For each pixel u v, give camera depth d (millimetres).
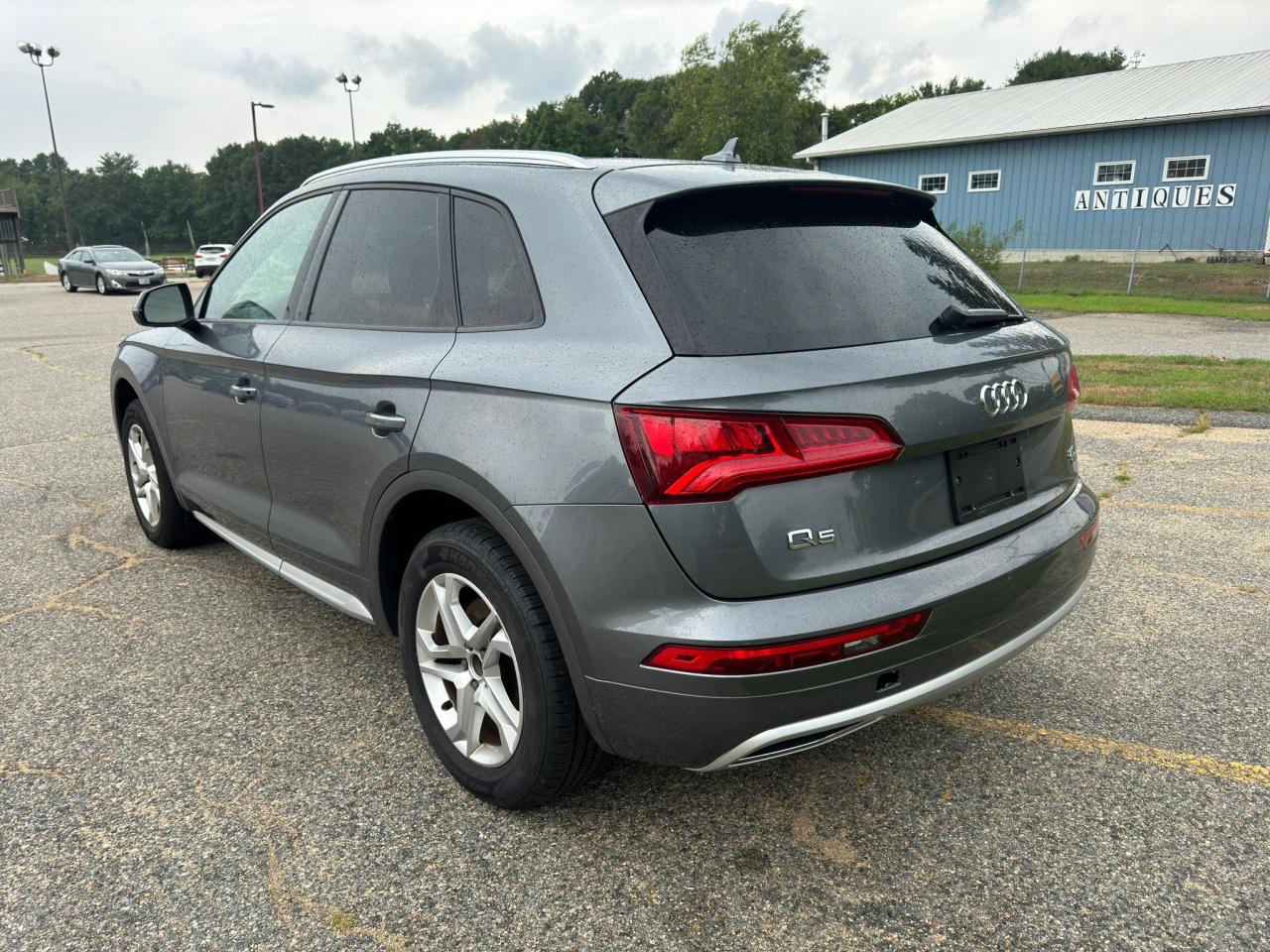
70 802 2543
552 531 2070
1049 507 2562
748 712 1962
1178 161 26062
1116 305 18453
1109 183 27375
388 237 2836
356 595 2934
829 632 1944
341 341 2842
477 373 2293
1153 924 2070
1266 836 2373
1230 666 3297
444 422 2348
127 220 127000
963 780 2643
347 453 2734
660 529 1935
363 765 2736
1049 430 2611
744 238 2188
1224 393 8164
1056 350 2588
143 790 2605
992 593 2217
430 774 2691
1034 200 28859
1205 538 4609
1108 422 7367
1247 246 25422
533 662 2219
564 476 2053
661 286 2062
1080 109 28469
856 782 2641
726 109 36344
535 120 85125
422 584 2541
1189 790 2574
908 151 31266
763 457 1891
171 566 4418
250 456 3342
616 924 2088
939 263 2520
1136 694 3117
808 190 2385
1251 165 24953
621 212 2203
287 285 3268
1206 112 24844
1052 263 28078
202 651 3504
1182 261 26500
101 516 5223
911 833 2408
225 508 3641
